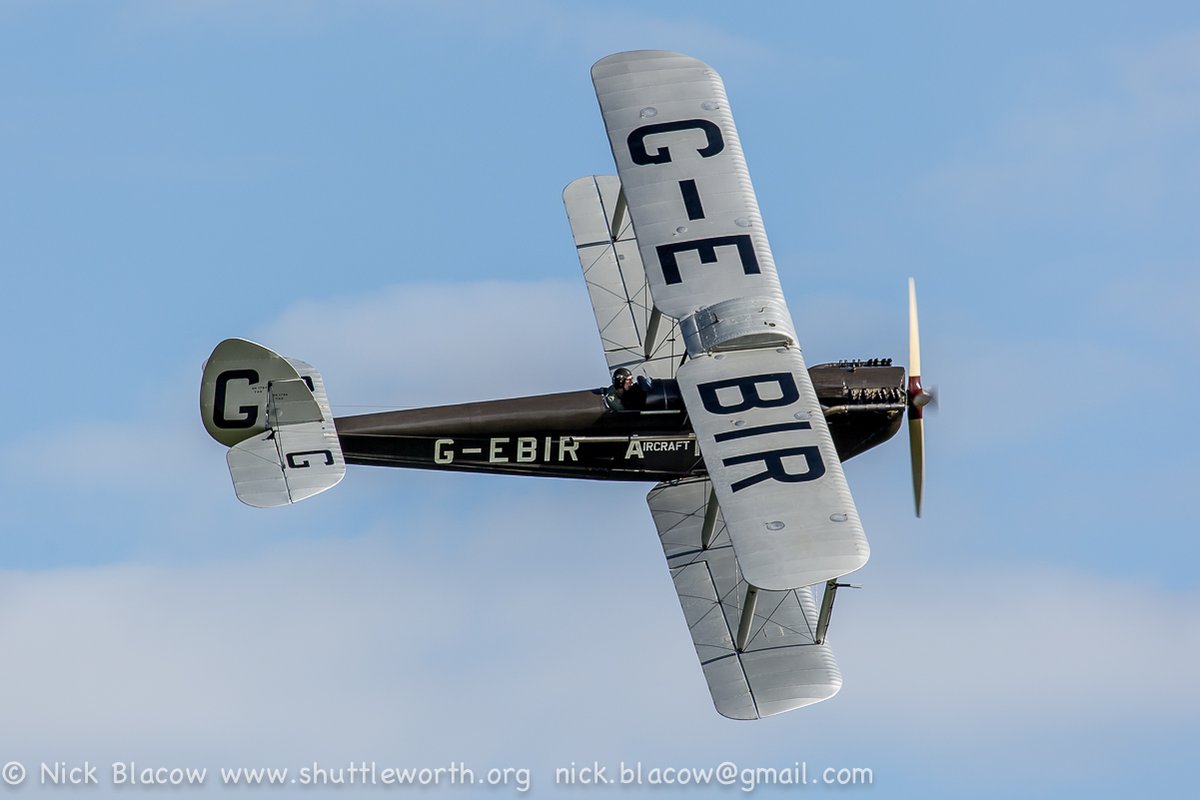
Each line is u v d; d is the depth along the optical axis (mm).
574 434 112500
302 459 108688
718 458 98562
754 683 100500
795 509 95688
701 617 104312
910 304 113688
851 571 92812
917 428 114250
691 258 108688
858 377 113875
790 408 101188
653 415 112125
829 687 100312
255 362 109562
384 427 111438
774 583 92375
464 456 112750
